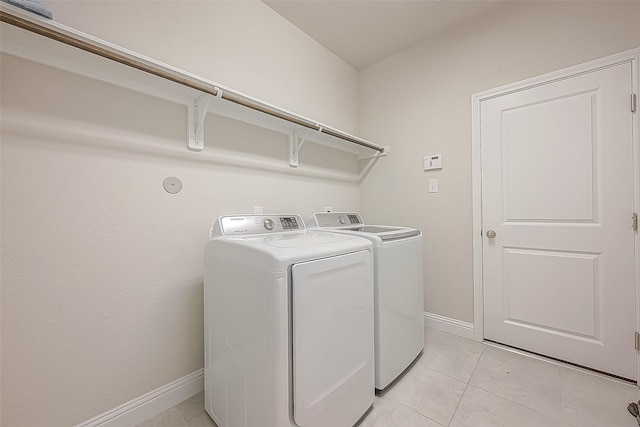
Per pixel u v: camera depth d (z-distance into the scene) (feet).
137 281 4.27
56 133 3.56
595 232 5.30
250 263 3.44
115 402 4.04
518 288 6.19
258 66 6.02
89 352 3.82
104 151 3.95
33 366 3.41
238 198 5.67
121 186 4.11
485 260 6.63
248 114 5.67
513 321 6.28
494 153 6.46
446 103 7.22
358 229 6.64
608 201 5.16
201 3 5.05
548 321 5.82
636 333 4.91
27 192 3.36
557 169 5.67
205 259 4.44
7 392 3.25
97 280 3.89
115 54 3.34
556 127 5.67
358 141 7.48
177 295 4.73
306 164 7.29
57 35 2.92
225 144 5.44
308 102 7.29
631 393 4.66
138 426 4.16
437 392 4.82
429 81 7.52
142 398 4.28
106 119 3.96
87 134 3.80
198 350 4.98
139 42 4.27
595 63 5.23
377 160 8.74
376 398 4.69
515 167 6.18
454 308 7.14
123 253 4.13
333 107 8.13
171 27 4.64
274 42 6.40
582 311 5.44
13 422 3.29
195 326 4.95
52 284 3.53
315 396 3.42
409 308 5.59
